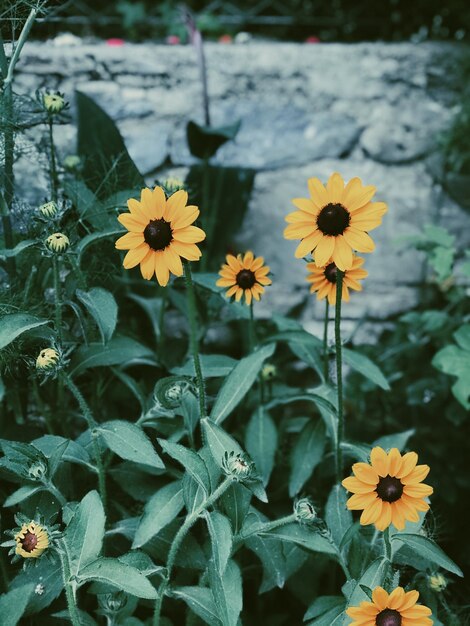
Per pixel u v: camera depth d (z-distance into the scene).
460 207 2.67
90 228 1.71
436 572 1.41
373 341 2.73
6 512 1.57
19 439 1.63
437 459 2.18
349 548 1.44
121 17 3.09
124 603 1.33
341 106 2.65
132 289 2.11
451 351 1.97
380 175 2.67
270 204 2.64
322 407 1.61
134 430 1.36
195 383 1.40
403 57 2.63
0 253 1.43
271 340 1.63
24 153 1.80
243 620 1.73
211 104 2.62
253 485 1.31
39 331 1.46
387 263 2.67
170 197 1.19
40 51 2.49
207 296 2.00
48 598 1.33
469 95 2.63
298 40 3.20
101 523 1.24
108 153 2.04
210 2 3.21
